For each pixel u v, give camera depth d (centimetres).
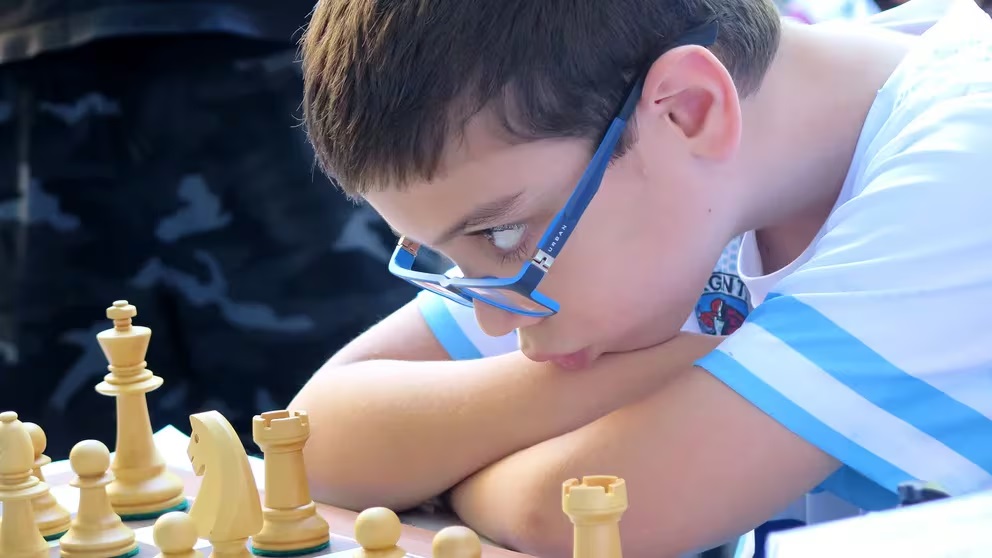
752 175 130
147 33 228
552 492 119
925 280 112
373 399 142
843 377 111
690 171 122
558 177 116
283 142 238
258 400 247
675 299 127
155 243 245
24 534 116
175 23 227
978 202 113
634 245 121
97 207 245
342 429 142
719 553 163
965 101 120
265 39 234
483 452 134
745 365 114
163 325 249
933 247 112
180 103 238
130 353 136
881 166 122
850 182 132
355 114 114
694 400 115
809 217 141
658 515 113
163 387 249
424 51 110
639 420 117
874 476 111
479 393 137
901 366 111
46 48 234
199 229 242
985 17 137
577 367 133
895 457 111
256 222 241
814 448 112
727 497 112
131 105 242
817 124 134
